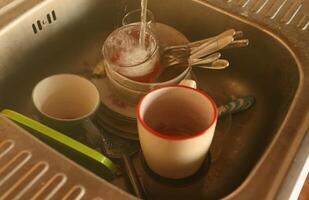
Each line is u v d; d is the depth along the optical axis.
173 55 0.75
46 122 0.67
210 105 0.61
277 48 0.74
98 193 0.53
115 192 0.53
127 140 0.73
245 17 0.77
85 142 0.69
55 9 0.79
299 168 0.57
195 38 0.84
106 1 0.85
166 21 0.85
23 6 0.75
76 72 0.84
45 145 0.57
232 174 0.72
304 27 0.75
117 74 0.70
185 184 0.65
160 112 0.64
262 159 0.58
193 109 0.64
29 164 0.56
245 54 0.79
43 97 0.71
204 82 0.84
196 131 0.65
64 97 0.73
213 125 0.59
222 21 0.79
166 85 0.64
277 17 0.76
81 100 0.72
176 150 0.58
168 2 0.82
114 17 0.88
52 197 0.53
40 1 0.76
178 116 0.65
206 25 0.81
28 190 0.53
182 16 0.83
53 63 0.82
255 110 0.79
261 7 0.78
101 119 0.74
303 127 0.61
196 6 0.80
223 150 0.74
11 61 0.75
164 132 0.66
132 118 0.73
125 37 0.75
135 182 0.66
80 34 0.85
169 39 0.78
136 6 0.85
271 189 0.55
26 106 0.78
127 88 0.70
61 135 0.62
